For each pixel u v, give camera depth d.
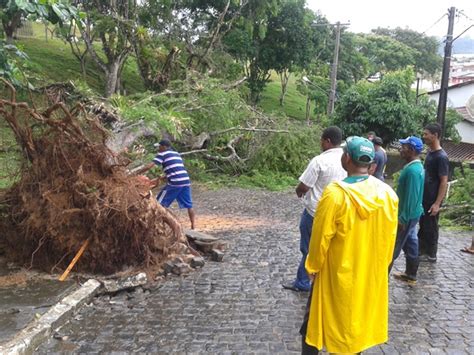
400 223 5.24
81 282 5.35
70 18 6.56
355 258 2.92
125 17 18.97
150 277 5.56
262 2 23.11
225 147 14.75
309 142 16.33
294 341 4.08
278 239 7.78
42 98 6.73
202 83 13.80
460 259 6.72
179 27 21.36
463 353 3.91
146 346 4.00
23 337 3.90
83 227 5.48
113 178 5.64
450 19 16.56
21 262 5.75
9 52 7.73
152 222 5.70
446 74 16.97
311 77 31.14
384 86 21.12
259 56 27.64
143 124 9.64
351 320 2.94
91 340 4.12
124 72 26.09
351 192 2.89
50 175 5.62
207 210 10.48
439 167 6.16
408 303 5.00
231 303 4.95
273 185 14.19
